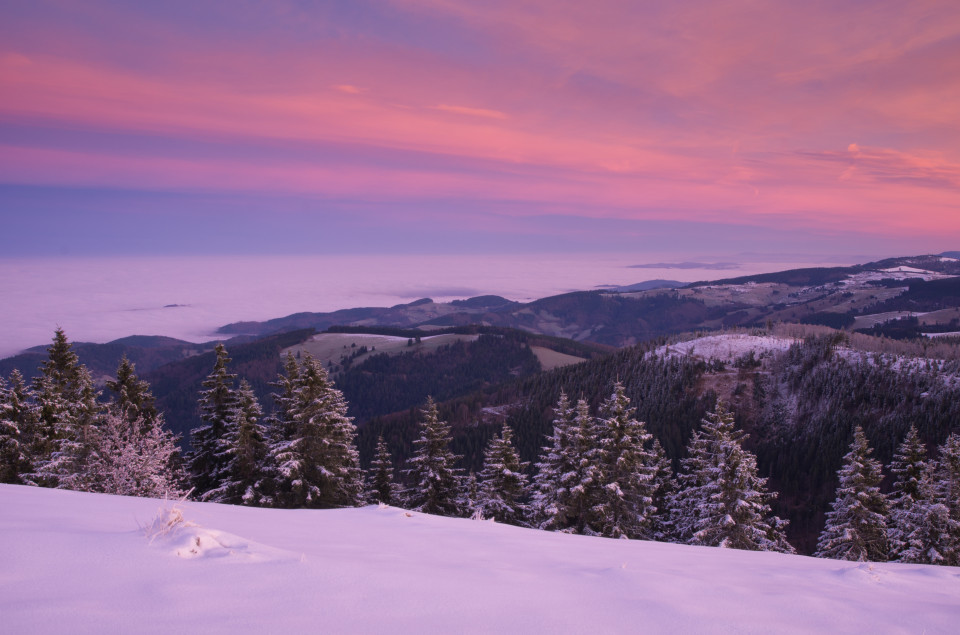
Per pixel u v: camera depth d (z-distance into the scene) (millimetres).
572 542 7262
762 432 124562
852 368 127625
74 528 4191
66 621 2350
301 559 3719
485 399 175125
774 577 5148
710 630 3021
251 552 3732
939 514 31938
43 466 23625
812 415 121688
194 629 2393
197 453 32469
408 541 5965
